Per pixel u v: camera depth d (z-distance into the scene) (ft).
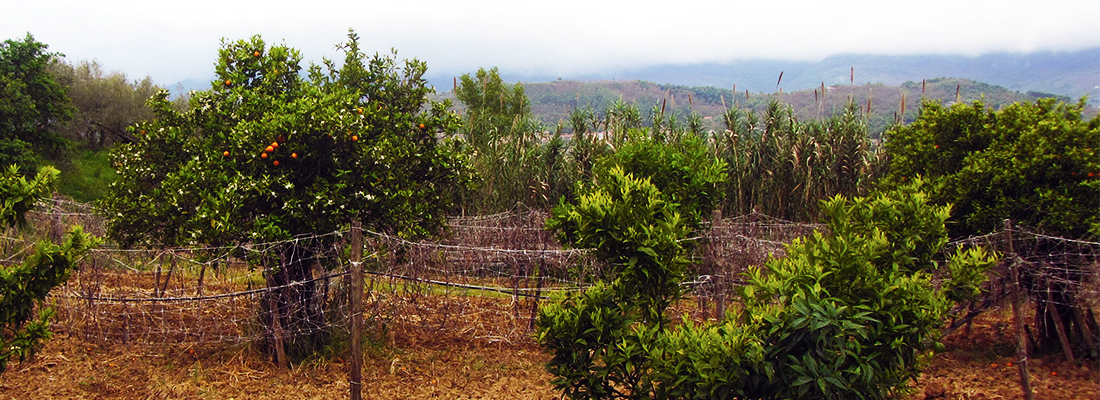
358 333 19.71
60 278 13.75
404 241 24.27
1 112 77.97
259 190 21.74
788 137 53.16
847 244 13.14
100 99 115.14
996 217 25.14
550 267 28.58
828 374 11.85
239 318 27.04
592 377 14.78
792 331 12.05
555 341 15.40
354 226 19.62
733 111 55.98
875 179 48.03
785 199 52.75
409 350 26.73
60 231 36.40
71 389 21.26
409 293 25.89
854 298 12.90
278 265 22.52
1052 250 25.03
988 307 22.98
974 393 22.75
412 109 27.04
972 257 14.94
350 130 22.74
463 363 25.52
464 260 29.04
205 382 22.30
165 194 22.52
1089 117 24.86
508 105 82.17
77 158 106.01
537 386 23.16
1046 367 25.98
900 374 13.69
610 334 14.85
